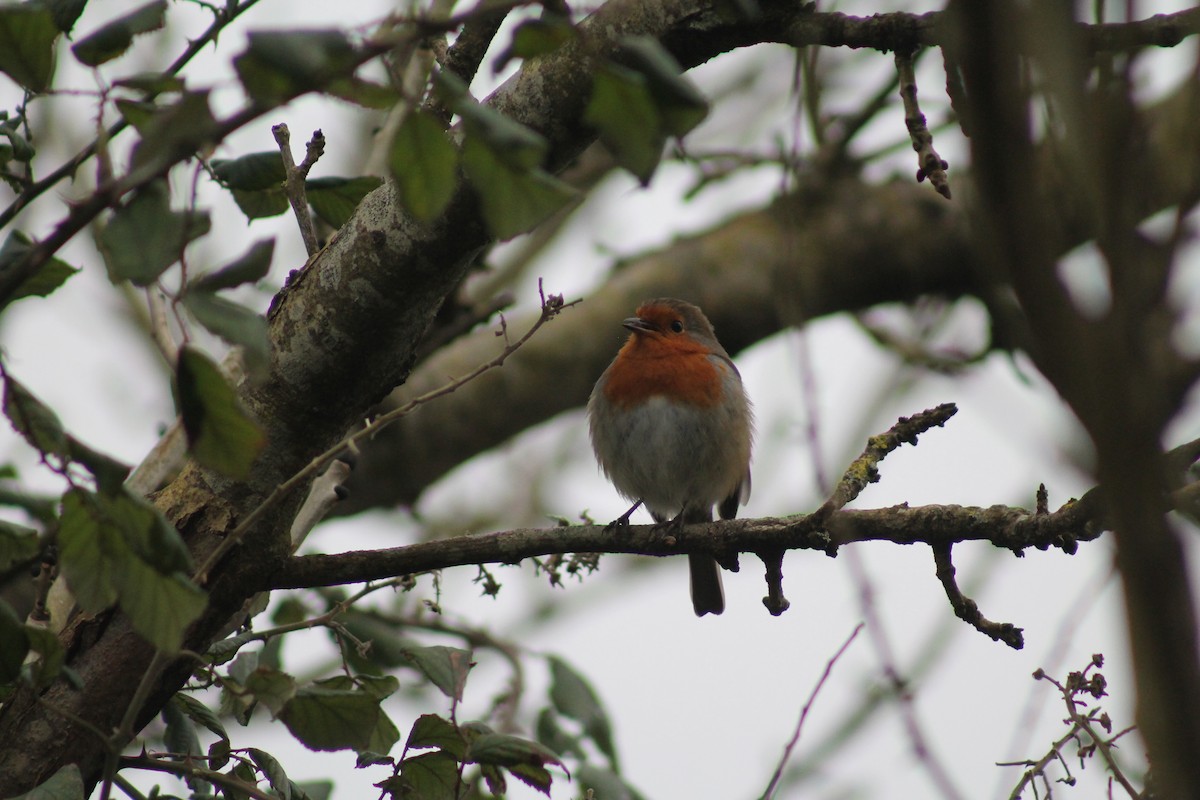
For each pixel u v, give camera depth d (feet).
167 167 13.62
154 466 24.98
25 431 16.02
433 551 23.54
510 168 14.08
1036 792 21.17
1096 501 20.17
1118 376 10.02
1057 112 10.93
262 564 22.70
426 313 22.98
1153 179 11.57
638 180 14.44
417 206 14.85
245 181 21.58
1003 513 21.43
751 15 16.49
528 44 13.93
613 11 21.40
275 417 22.71
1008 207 10.27
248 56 12.80
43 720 21.44
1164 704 9.68
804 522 22.84
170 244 14.16
